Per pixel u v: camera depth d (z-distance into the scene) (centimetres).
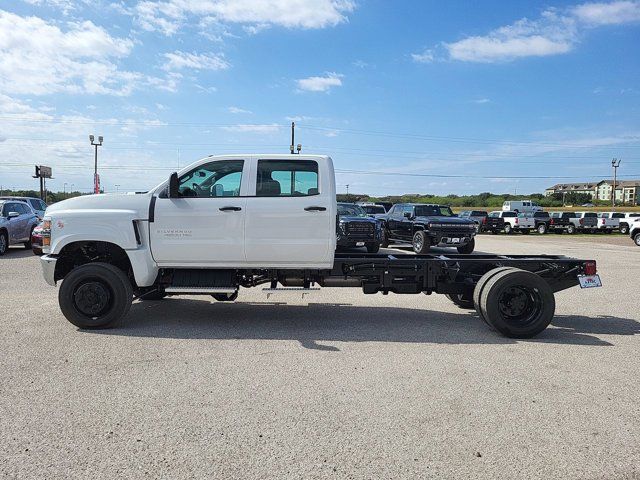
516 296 629
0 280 1038
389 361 518
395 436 350
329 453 325
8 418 371
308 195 655
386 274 697
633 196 15412
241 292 934
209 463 311
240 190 659
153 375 467
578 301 900
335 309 793
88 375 464
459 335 636
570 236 3653
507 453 328
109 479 292
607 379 471
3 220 1543
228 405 399
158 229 650
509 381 463
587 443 343
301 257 654
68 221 641
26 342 573
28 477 293
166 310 759
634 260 1664
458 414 388
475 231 1792
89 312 631
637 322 729
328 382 454
